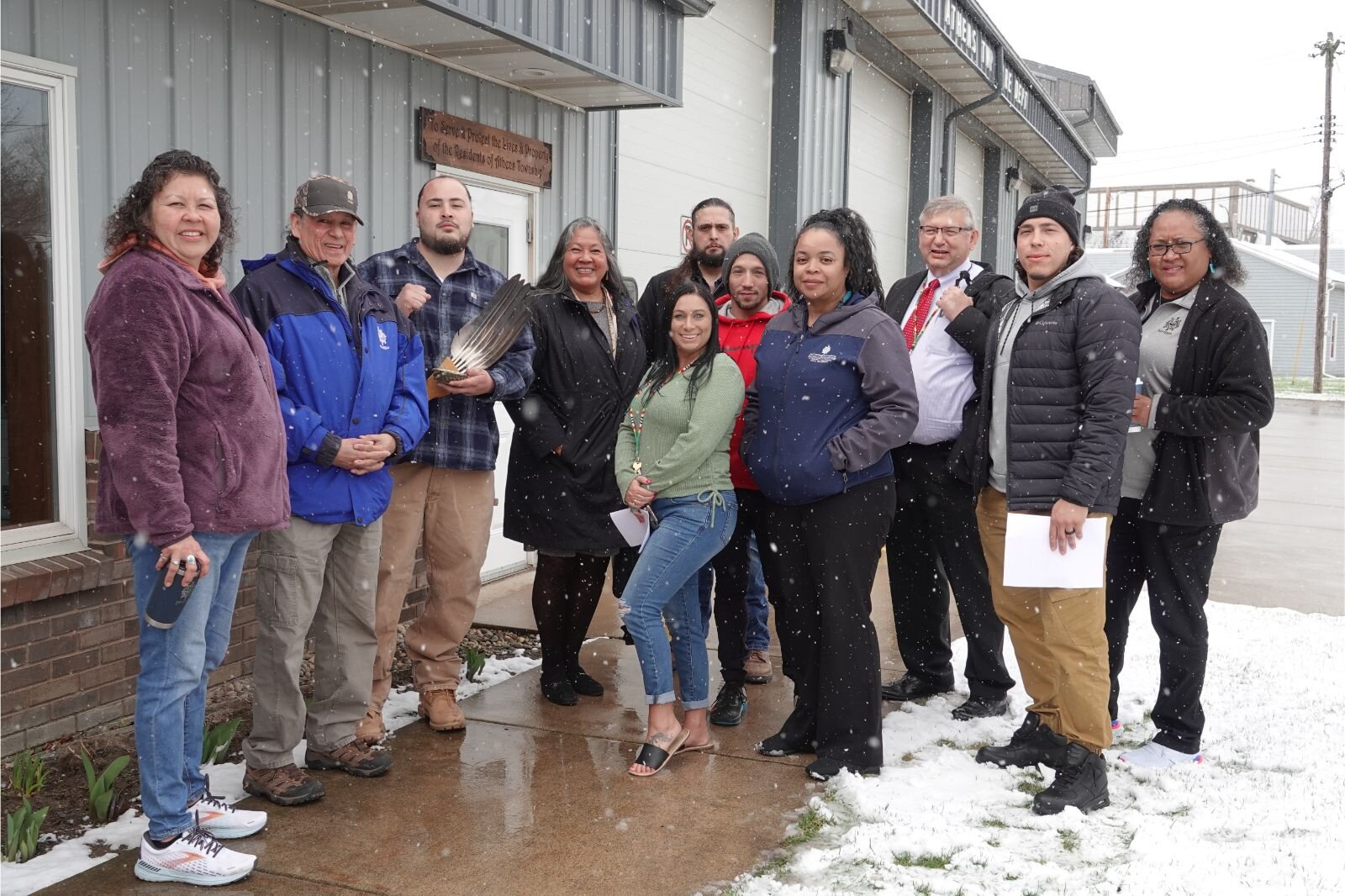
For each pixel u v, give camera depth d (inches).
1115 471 136.2
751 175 379.6
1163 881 117.6
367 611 145.8
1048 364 140.0
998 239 683.4
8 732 148.6
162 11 168.6
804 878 121.6
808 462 150.5
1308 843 128.3
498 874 121.7
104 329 108.5
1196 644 153.5
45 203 155.0
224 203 120.6
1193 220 149.9
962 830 132.5
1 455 153.3
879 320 151.8
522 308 158.2
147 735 116.1
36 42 150.3
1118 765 155.5
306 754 150.0
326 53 199.6
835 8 406.9
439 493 162.7
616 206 297.9
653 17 256.2
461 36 208.8
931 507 175.0
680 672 159.9
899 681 188.9
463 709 176.4
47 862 121.4
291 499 133.2
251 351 120.6
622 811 138.6
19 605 149.2
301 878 119.8
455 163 232.2
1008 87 566.9
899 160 521.7
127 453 108.2
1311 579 294.8
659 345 183.2
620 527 155.6
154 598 110.0
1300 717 176.1
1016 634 154.9
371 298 143.2
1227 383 145.6
